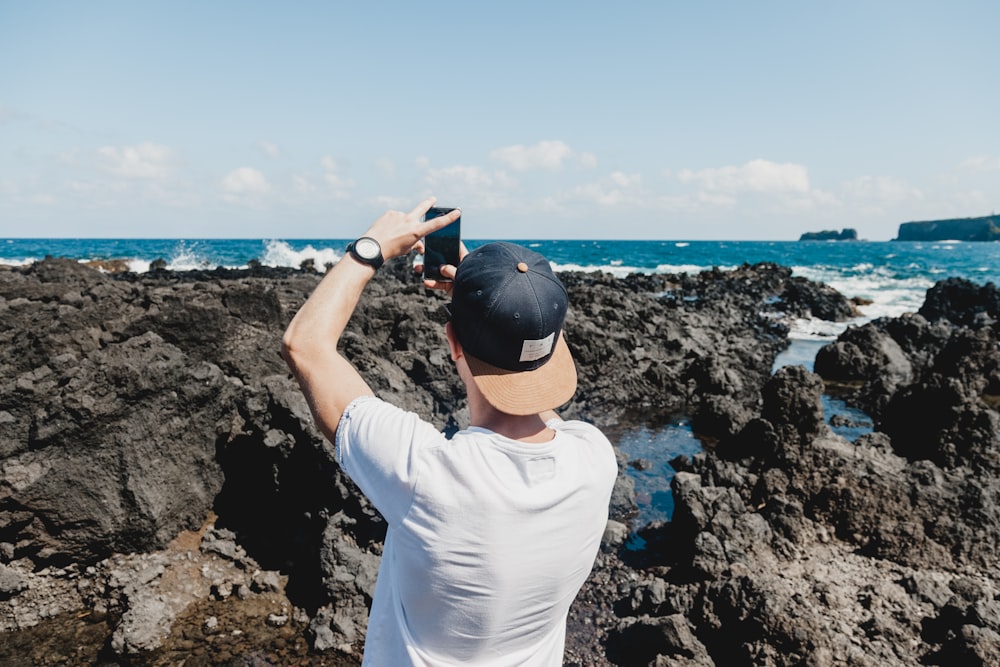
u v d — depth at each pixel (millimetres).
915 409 9836
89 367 6879
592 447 1616
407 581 1439
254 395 7645
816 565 6957
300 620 6078
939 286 26297
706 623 5730
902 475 7984
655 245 133375
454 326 1529
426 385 10586
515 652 1484
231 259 62625
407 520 1384
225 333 9258
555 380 1524
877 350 16688
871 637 5723
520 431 1512
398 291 16562
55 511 6277
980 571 6824
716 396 12125
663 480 9461
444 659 1463
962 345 13148
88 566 6469
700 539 6910
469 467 1378
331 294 1582
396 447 1405
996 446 8977
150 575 6355
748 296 30109
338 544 6230
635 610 6293
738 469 8609
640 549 7508
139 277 25094
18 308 9477
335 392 1511
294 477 6961
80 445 6484
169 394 6977
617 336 15430
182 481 6988
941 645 5559
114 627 5953
